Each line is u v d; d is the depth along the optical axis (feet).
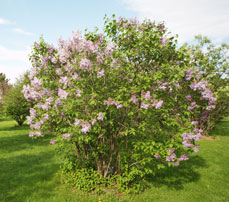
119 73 14.08
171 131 13.82
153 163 15.39
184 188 15.37
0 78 117.91
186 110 13.52
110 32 14.32
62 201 13.17
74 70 14.08
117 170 15.53
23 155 23.89
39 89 15.03
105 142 15.64
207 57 33.78
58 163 20.89
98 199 13.44
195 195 14.24
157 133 14.46
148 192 14.69
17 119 48.78
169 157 12.44
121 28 13.96
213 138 33.63
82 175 15.02
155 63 14.38
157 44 13.24
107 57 13.73
